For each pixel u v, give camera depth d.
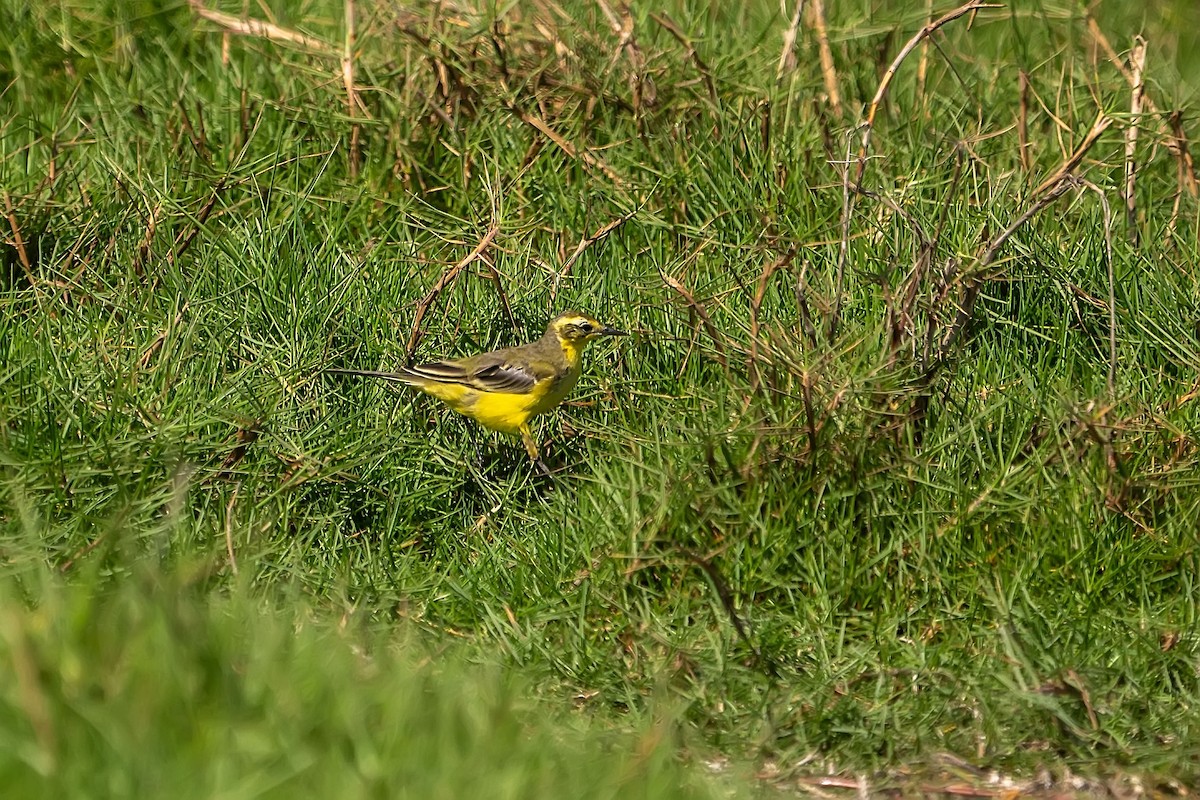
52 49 16.33
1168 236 14.12
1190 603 9.96
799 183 14.34
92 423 10.88
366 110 15.33
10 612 7.38
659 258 13.99
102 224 13.84
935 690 9.36
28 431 10.45
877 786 8.75
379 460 11.39
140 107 15.60
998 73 16.64
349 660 8.05
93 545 9.20
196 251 13.90
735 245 13.88
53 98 16.14
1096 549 10.37
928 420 11.26
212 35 16.84
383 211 14.85
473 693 8.04
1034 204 12.34
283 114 15.49
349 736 7.20
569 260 13.36
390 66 15.83
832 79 15.56
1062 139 15.36
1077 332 12.74
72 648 7.25
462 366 11.88
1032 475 10.66
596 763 7.79
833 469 10.66
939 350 11.58
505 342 13.04
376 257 13.94
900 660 9.75
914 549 10.38
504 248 13.84
